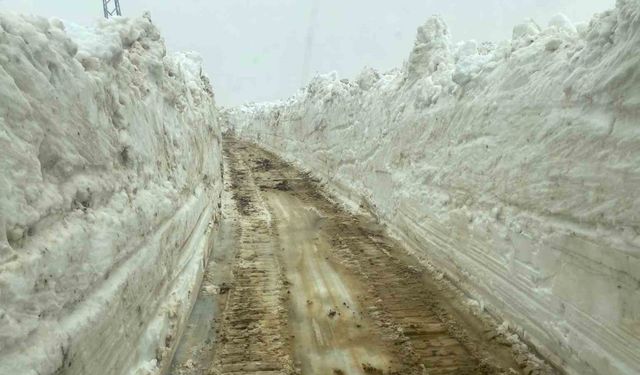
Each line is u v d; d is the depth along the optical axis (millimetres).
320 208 12602
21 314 2127
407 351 4652
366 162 12727
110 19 5270
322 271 7227
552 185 4457
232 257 8008
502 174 5531
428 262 7621
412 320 5398
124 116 4215
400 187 9625
